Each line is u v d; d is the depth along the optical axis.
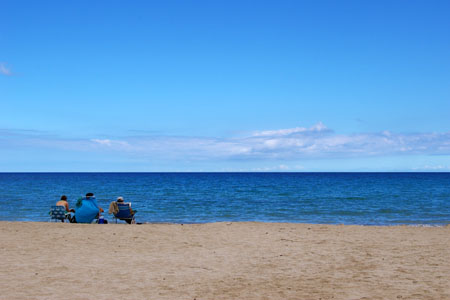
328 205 33.25
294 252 10.67
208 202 36.31
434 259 9.49
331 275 8.02
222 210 29.14
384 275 7.92
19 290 6.76
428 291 6.70
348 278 7.75
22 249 10.81
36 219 22.78
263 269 8.63
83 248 11.15
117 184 81.12
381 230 15.20
